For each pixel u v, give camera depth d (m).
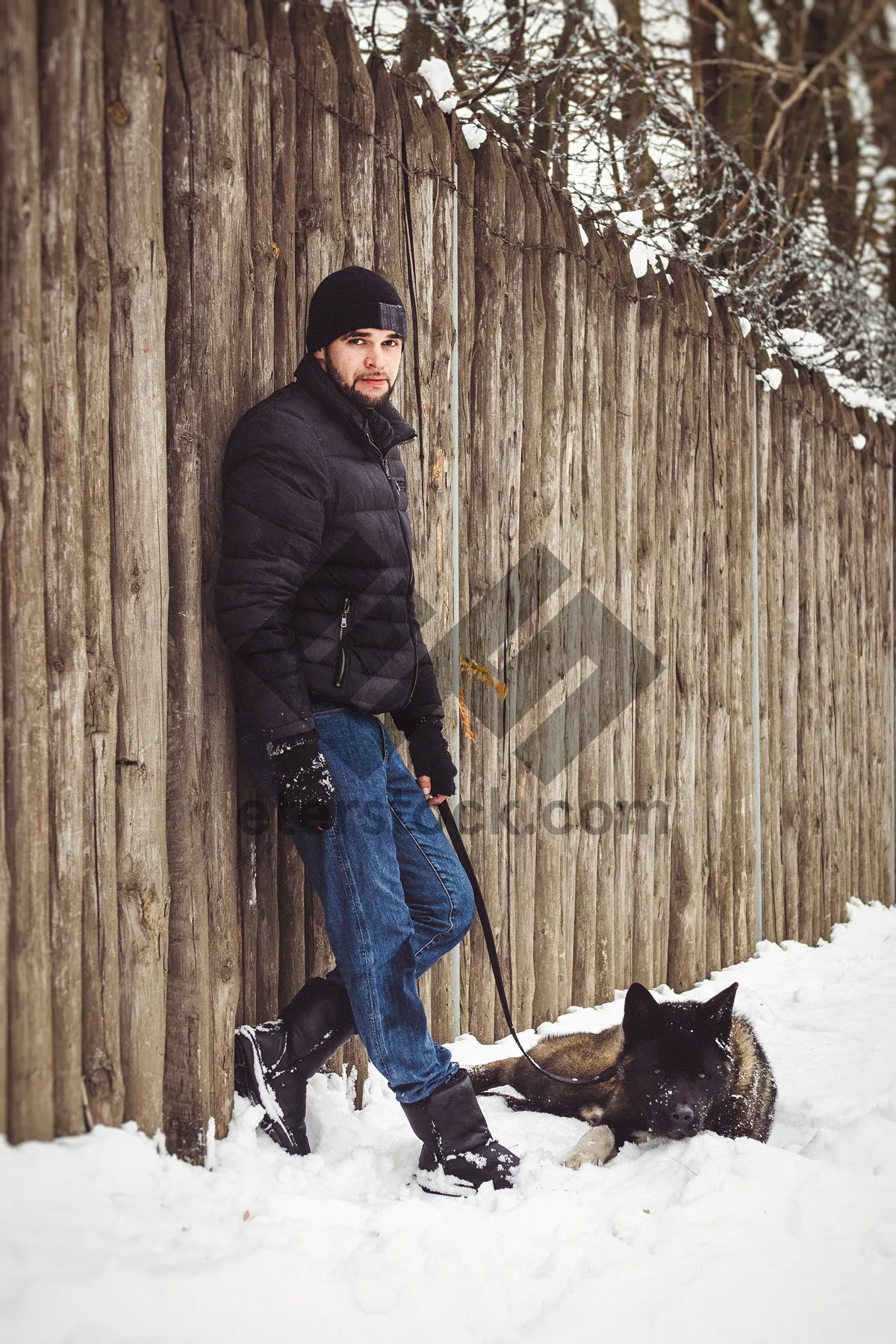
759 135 8.48
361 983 2.77
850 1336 2.25
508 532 4.09
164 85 2.67
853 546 6.91
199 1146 2.68
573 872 4.45
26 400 2.34
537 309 4.19
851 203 9.88
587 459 4.52
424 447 3.69
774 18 9.86
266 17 3.16
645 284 4.91
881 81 10.10
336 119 3.35
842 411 6.84
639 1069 3.36
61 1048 2.42
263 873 3.14
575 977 4.50
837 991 5.07
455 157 3.89
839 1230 2.65
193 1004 2.71
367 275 2.85
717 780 5.37
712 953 5.35
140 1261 2.15
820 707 6.44
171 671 2.76
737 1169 2.85
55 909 2.41
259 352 3.05
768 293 6.43
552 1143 3.39
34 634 2.36
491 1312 2.26
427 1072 2.80
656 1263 2.44
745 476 5.68
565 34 5.89
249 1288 2.12
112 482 2.59
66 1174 2.29
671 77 7.94
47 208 2.40
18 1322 1.92
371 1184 2.81
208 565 2.84
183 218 2.78
